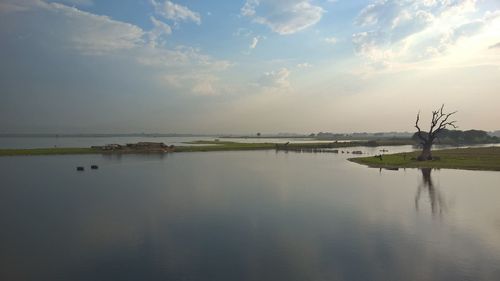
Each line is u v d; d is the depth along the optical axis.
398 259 17.48
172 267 16.53
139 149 106.12
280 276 15.55
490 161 63.97
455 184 40.81
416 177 47.69
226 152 112.12
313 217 25.64
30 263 17.05
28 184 41.78
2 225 23.72
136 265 16.80
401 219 24.98
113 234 21.59
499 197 32.75
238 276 15.55
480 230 22.20
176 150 110.38
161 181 44.25
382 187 39.12
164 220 24.83
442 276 15.53
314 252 18.47
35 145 150.38
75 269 16.31
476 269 16.28
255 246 19.38
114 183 42.59
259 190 37.38
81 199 32.59
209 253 18.34
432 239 20.47
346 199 32.28
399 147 148.00
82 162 70.19
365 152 111.88
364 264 16.86
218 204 30.28
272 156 94.19
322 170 57.62
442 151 99.31
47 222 24.36
